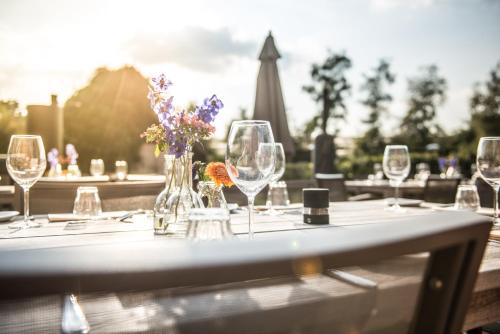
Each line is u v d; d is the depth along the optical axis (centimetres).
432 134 3183
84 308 40
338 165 1616
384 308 43
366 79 3212
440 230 41
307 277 40
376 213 187
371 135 3186
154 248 33
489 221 44
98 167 377
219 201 152
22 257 30
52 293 29
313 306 42
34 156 148
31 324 35
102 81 1617
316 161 688
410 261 42
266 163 120
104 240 124
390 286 42
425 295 45
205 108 135
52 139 735
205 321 41
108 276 30
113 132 1554
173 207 132
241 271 33
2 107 1421
